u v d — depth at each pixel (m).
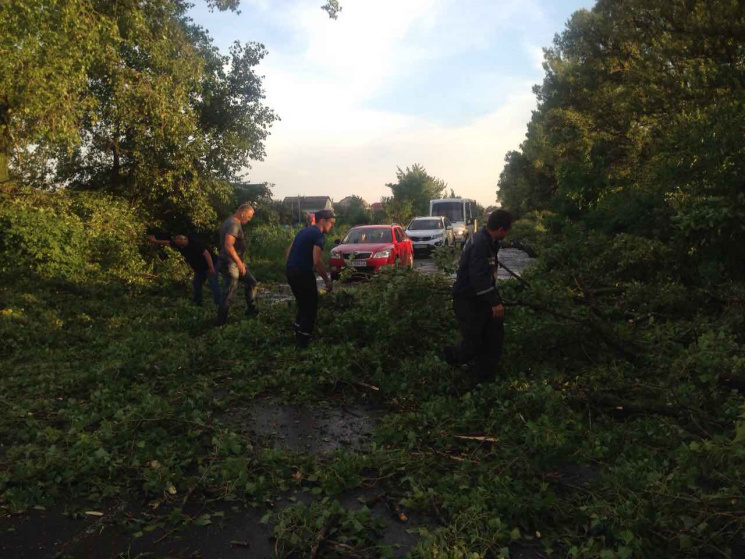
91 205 14.61
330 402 5.40
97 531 3.09
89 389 5.48
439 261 6.55
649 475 3.27
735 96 16.00
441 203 35.75
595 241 9.63
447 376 5.54
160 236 17.62
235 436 4.17
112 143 17.11
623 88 23.62
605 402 4.67
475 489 3.38
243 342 7.37
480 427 4.48
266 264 20.78
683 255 8.95
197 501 3.42
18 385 5.59
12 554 2.86
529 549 2.93
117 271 13.66
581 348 5.99
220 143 19.12
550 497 3.17
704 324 6.36
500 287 8.11
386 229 18.55
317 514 3.14
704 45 18.53
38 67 12.16
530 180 56.56
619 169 25.73
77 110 13.98
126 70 15.89
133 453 3.93
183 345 7.25
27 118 13.16
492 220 5.14
